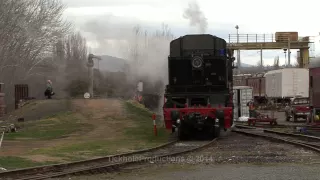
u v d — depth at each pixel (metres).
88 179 10.41
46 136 21.17
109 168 11.75
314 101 24.94
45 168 11.52
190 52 20.88
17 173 10.81
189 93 20.09
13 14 33.50
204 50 20.88
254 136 21.03
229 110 19.20
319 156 13.66
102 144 17.81
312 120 25.19
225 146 16.88
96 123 27.45
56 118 29.23
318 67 24.52
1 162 12.19
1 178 10.27
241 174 10.71
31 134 21.89
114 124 27.00
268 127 26.94
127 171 11.51
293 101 36.03
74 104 35.59
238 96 34.22
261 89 60.97
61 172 11.18
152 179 10.37
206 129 21.92
